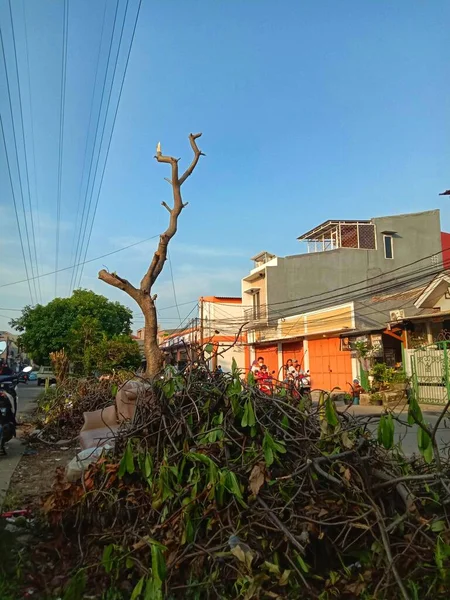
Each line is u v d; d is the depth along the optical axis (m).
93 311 40.53
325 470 3.74
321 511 3.44
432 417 13.73
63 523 4.03
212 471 3.51
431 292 19.83
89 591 3.38
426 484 3.67
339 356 26.72
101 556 3.58
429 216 34.97
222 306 40.34
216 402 4.29
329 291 33.53
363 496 3.55
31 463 8.05
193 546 3.33
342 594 3.19
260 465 3.57
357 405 18.25
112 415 7.26
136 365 17.80
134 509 3.79
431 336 20.47
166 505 3.59
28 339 39.62
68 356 19.69
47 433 10.40
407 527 3.46
